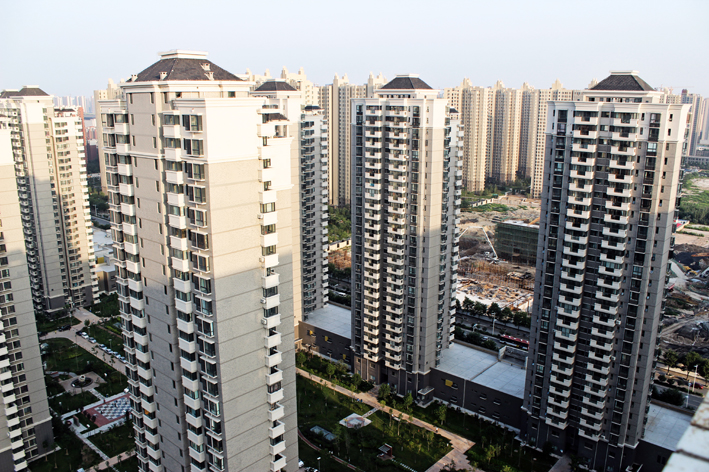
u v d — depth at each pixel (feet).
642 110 344.28
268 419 291.99
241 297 266.36
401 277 481.87
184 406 288.10
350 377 538.47
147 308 293.64
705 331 651.66
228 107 244.22
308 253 593.83
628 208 357.00
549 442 417.49
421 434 446.60
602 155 364.17
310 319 605.31
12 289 384.06
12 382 363.35
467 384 476.54
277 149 270.67
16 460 367.66
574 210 375.66
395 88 473.26
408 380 501.56
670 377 536.83
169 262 274.16
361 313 522.06
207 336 261.24
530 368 423.23
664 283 369.30
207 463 286.25
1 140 359.46
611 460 394.52
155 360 296.71
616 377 382.83
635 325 367.86
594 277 380.17
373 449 428.56
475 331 651.25
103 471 402.11
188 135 246.88
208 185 243.81
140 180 279.69
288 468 314.35
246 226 262.67
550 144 383.45
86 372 558.56
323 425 460.55
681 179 354.33
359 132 487.20
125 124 279.28
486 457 408.26
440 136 451.53
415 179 459.73
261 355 280.92
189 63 278.46
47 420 415.44
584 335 390.63
